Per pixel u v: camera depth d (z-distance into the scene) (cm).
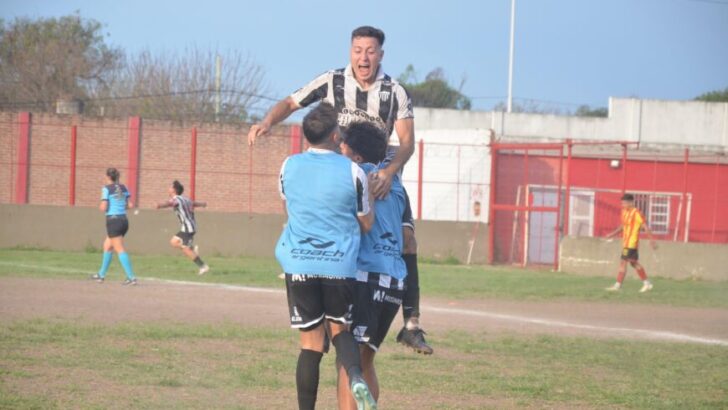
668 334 1548
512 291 2288
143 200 4144
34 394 865
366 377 779
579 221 3966
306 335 731
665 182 4016
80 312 1490
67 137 4128
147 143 4172
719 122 5506
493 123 5488
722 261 3019
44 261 2730
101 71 6619
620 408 923
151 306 1627
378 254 744
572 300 2142
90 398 860
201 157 4134
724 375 1128
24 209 3312
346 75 786
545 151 4009
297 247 710
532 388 995
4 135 4062
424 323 1565
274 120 794
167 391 911
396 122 792
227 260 3152
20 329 1249
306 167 712
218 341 1234
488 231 3644
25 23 6638
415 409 882
